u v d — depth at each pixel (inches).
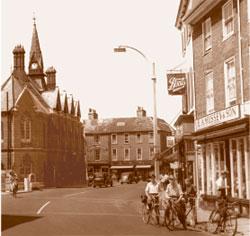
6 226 749.3
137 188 2288.4
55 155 2849.4
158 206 750.5
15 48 2950.3
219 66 930.7
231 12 879.1
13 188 1619.1
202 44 1019.3
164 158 1370.6
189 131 1137.4
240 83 831.1
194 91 1064.8
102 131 3964.1
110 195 1685.5
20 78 2913.4
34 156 2596.0
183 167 1238.9
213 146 954.7
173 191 690.2
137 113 4030.5
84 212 996.6
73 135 3211.1
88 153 3961.6
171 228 679.1
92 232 658.2
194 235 603.5
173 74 1049.5
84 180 3361.2
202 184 1019.3
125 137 3919.8
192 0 1085.8
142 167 3855.8
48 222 803.4
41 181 2623.0
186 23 1066.1
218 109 937.5
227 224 597.6
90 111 4138.8
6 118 2556.6
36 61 3250.5
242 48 818.8
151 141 3865.7
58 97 2970.0
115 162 3914.9
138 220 821.9
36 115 2632.9
